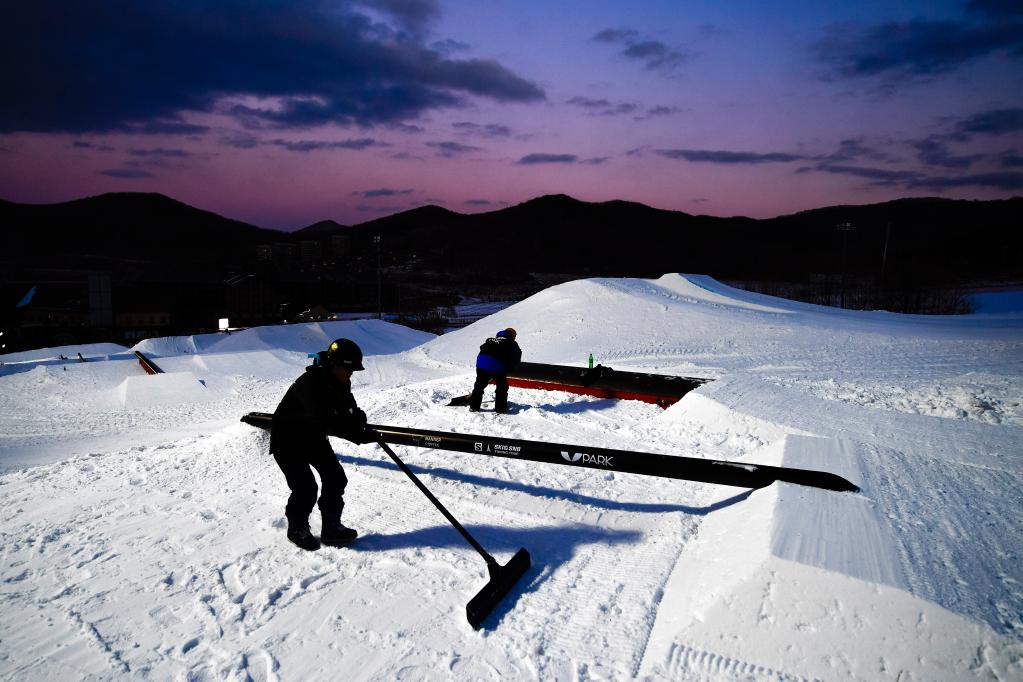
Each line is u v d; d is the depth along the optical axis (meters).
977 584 2.39
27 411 18.67
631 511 3.85
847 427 5.37
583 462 4.05
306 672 2.51
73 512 4.55
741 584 2.52
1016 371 10.08
